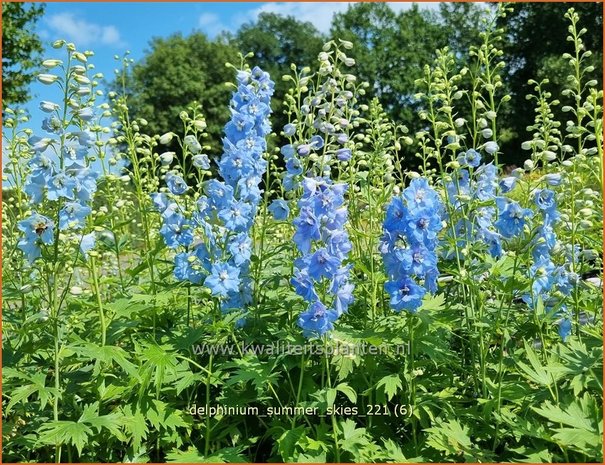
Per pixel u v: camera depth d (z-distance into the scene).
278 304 4.84
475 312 4.72
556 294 4.57
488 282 4.79
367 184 5.00
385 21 33.09
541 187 4.43
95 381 4.13
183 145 4.81
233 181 4.59
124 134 5.43
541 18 24.66
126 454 4.19
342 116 5.31
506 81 23.77
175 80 34.09
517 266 4.44
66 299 4.88
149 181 5.89
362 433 3.87
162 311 5.09
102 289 5.84
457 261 4.46
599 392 4.05
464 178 4.78
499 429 4.02
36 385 3.73
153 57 35.53
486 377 4.61
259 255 5.25
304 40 40.25
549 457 3.62
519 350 4.74
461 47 31.02
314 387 4.32
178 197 4.66
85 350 3.82
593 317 5.34
